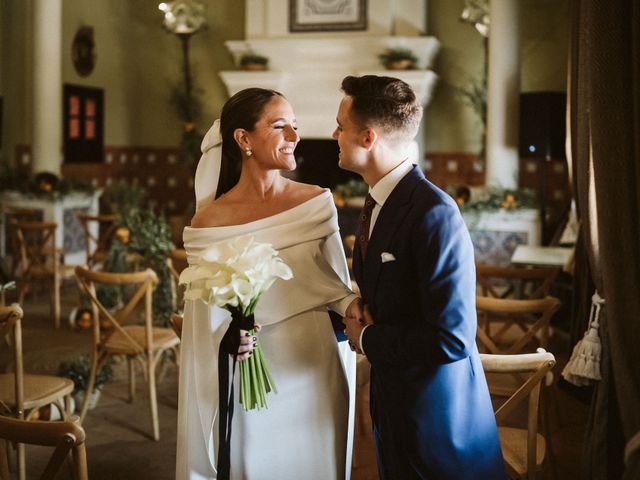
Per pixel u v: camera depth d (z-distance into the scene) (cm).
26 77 1037
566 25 968
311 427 232
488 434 215
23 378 380
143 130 1186
